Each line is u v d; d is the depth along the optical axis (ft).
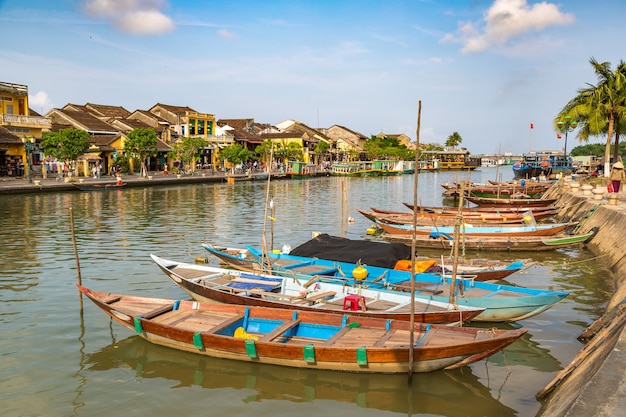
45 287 46.32
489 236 70.59
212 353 31.27
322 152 297.94
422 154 398.62
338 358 28.66
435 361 28.40
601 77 114.11
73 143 143.43
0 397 26.99
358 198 146.00
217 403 26.61
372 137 380.99
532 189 144.05
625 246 54.70
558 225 70.79
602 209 72.18
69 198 120.78
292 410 26.03
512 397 27.22
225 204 118.42
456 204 135.85
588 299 44.21
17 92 156.87
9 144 147.02
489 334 29.17
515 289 40.29
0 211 97.55
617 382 19.54
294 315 33.06
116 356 32.09
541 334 35.94
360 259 46.78
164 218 93.15
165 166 192.03
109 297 36.68
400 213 90.53
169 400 26.86
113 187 142.41
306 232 81.10
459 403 26.66
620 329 25.70
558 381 26.71
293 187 180.45
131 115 219.41
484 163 508.12
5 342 33.94
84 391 27.73
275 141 271.69
